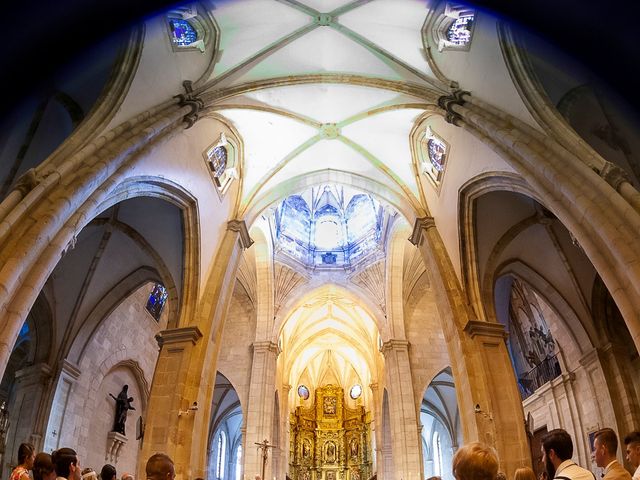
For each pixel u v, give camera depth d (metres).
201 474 15.62
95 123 11.95
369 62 17.48
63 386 19.27
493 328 16.27
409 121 18.92
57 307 19.77
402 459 26.33
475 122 14.05
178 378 15.80
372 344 38.78
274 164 21.05
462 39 14.75
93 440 21.30
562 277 19.41
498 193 17.31
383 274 31.53
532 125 12.33
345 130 20.56
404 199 20.66
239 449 43.34
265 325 30.39
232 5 15.12
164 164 15.05
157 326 26.88
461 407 16.23
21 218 9.73
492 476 3.22
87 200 11.23
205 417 16.41
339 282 32.78
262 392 28.50
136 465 24.81
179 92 15.34
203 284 17.97
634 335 9.09
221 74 16.69
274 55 17.22
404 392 28.05
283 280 32.06
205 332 17.06
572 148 11.08
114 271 20.19
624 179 9.88
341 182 22.72
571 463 4.81
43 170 10.62
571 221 10.66
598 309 19.05
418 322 30.75
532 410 23.50
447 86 15.78
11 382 23.31
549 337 22.31
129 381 24.69
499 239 18.12
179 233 17.89
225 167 19.45
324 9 16.14
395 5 15.32
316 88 18.72
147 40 13.13
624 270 9.21
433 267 18.62
